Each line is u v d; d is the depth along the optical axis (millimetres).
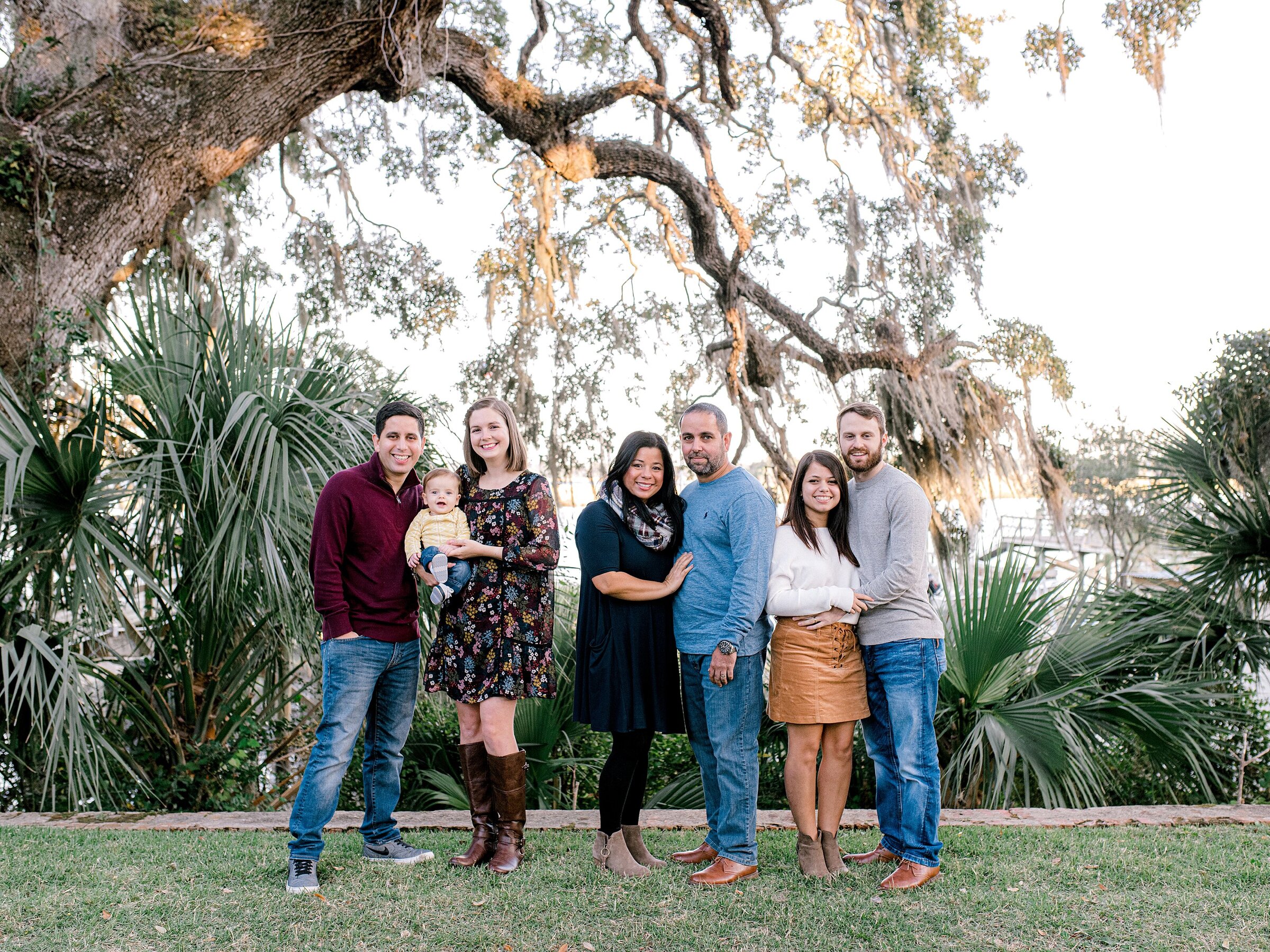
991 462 14062
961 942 2793
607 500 3512
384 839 3648
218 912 3000
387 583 3457
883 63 12734
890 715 3496
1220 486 6652
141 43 7766
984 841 3875
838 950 2736
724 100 13945
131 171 7535
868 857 3635
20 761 5180
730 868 3357
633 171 12695
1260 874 3387
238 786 5879
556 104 11617
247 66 8000
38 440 4836
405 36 8664
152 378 5516
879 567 3467
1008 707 5527
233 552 4805
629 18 12656
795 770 3455
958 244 13594
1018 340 14078
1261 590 6430
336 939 2775
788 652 3439
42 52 7289
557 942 2770
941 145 12898
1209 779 5914
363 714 3412
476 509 3551
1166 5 10781
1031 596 5516
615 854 3453
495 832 3564
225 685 5785
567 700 6078
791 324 14547
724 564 3412
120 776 5449
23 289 6953
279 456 5023
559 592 6102
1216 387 9719
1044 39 11727
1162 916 3006
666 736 6328
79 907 3047
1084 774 5309
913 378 13859
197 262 10492
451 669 3496
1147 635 6312
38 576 5082
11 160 6895
